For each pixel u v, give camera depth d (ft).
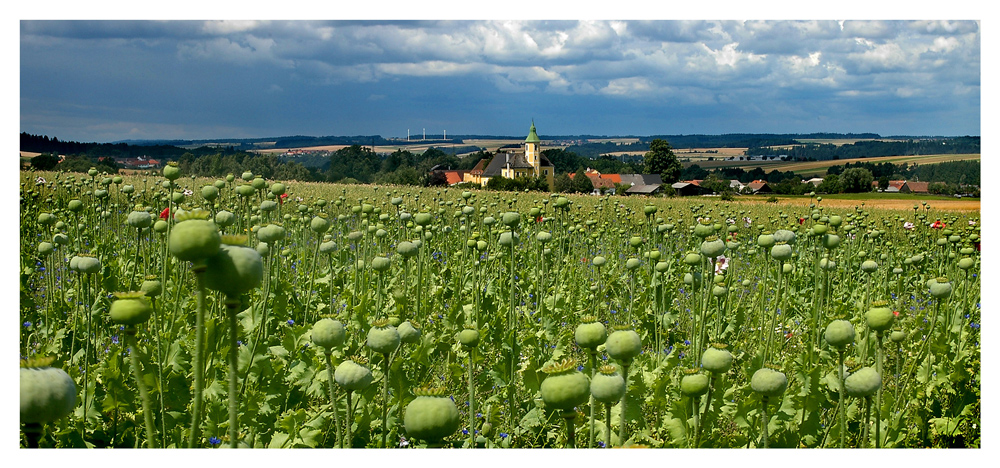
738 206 110.42
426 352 19.88
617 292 33.83
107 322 21.85
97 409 15.97
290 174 172.04
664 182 457.27
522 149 520.42
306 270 31.35
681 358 21.48
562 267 36.27
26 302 22.75
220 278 8.38
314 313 25.04
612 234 51.34
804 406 16.28
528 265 37.42
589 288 29.73
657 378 17.44
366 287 28.37
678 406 15.56
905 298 34.12
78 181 63.46
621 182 461.37
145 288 16.46
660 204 102.47
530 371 17.04
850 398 17.30
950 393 18.53
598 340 11.71
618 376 10.92
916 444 17.12
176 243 8.15
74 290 24.06
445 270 34.53
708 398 13.74
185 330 20.01
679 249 42.39
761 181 358.23
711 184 402.11
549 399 9.64
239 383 17.22
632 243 23.45
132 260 30.71
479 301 23.95
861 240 41.16
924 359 21.24
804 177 337.52
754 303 30.07
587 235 43.47
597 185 458.91
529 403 18.48
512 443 16.99
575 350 24.23
